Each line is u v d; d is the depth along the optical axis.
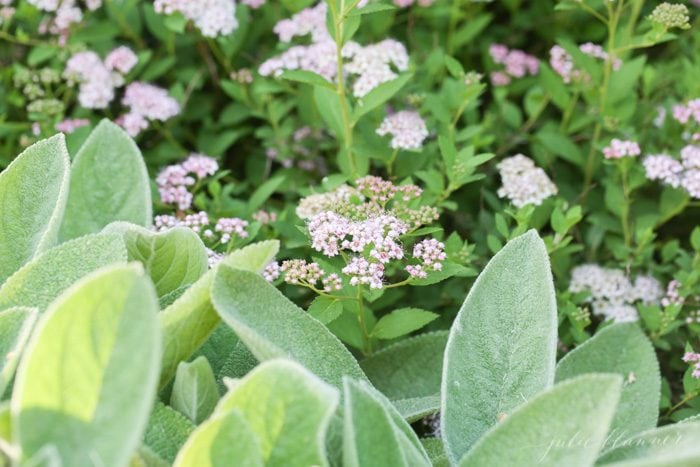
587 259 1.33
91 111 1.41
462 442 0.97
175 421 0.92
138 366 0.81
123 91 1.47
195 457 0.85
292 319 0.96
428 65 1.38
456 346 0.98
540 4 1.54
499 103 1.39
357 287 1.13
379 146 1.27
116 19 1.47
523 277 0.99
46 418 0.82
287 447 0.87
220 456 0.85
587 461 0.88
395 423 0.94
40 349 0.82
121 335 0.82
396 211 1.12
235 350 1.00
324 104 1.26
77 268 0.96
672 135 1.35
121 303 0.82
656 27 1.26
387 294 1.21
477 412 0.97
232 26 1.37
